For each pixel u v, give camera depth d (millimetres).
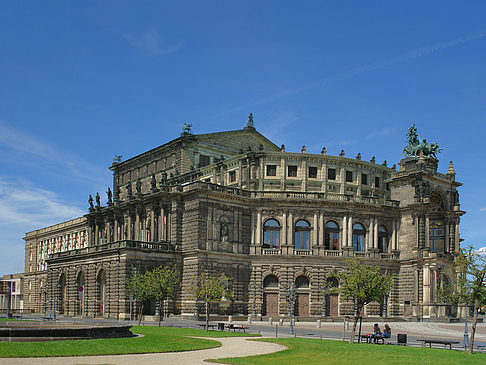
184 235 109500
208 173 130125
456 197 127000
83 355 41812
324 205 114062
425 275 113188
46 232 181625
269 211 113375
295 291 108938
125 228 127000
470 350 50344
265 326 88125
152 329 71312
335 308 111438
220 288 87688
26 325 60375
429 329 90438
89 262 114500
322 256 111500
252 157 118312
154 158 142875
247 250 112438
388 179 123625
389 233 119625
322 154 119938
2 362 37531
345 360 43625
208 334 66812
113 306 104312
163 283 92125
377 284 61688
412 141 125062
